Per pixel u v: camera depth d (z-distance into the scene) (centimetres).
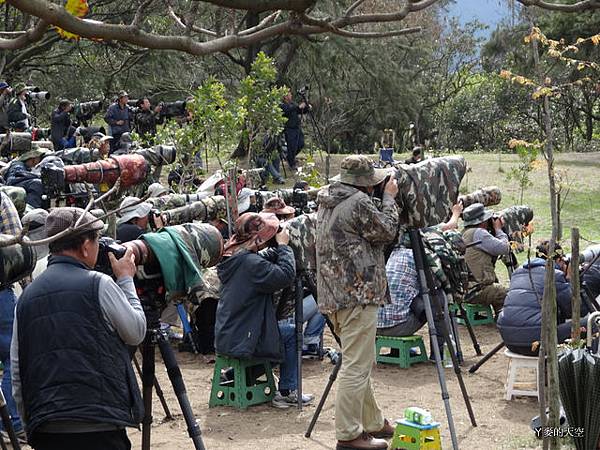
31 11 271
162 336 479
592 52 2397
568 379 520
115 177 748
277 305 770
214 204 897
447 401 614
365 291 581
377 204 596
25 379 410
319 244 594
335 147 3173
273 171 1919
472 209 984
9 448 618
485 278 973
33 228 644
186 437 651
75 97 2595
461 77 4103
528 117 3734
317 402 734
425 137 3469
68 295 405
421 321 845
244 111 1261
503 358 881
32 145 1138
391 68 2583
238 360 716
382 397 748
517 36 2269
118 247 441
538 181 1942
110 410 402
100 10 2169
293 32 343
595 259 733
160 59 2452
